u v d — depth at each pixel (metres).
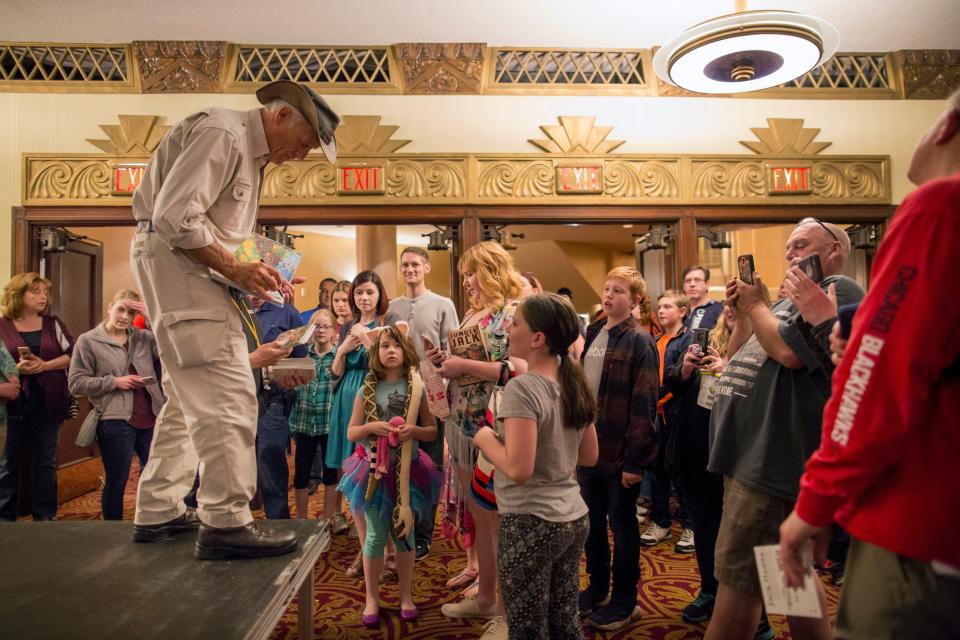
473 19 4.47
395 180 4.75
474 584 2.67
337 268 11.04
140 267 1.61
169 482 1.82
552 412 1.61
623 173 4.82
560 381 1.68
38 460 3.55
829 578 2.82
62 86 4.61
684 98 4.89
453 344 2.29
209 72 4.66
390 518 2.51
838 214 4.87
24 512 4.14
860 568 0.90
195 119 1.62
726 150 4.89
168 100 4.67
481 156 4.78
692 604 2.48
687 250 4.84
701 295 4.01
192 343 1.56
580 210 4.83
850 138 4.91
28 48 4.64
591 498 2.48
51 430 3.60
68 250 5.58
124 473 3.38
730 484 1.67
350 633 2.38
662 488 3.26
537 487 1.60
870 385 0.83
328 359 3.61
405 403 2.61
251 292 1.60
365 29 4.57
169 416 1.84
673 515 4.01
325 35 4.64
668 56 3.28
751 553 1.56
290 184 4.71
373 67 4.86
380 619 2.50
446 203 4.76
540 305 1.67
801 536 0.91
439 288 12.35
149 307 1.65
